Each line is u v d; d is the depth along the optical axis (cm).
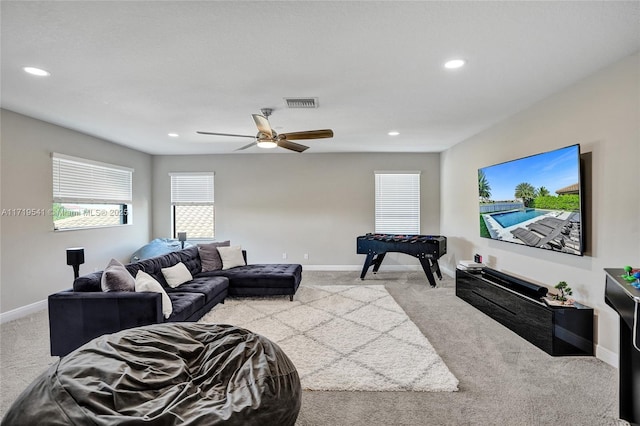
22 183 384
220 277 430
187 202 668
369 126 437
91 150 492
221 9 179
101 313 269
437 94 314
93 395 131
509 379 236
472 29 201
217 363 168
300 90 304
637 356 181
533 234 332
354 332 322
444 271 618
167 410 130
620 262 244
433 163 653
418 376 238
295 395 162
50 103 340
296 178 661
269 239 666
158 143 549
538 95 318
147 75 268
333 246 661
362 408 203
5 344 301
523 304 307
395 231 657
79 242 468
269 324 345
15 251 375
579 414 196
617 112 245
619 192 244
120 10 179
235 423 132
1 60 240
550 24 195
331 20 191
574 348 270
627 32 204
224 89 300
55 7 175
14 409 131
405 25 196
